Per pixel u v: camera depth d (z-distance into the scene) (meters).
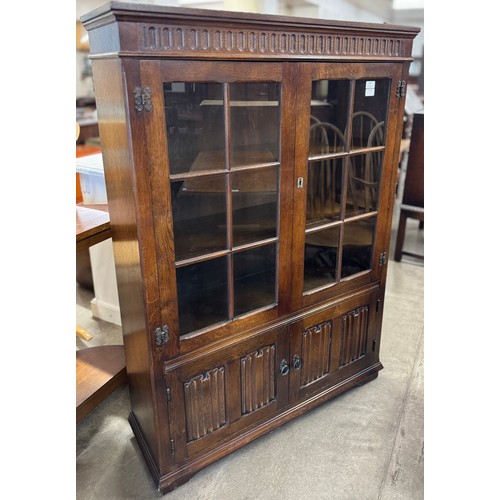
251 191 1.32
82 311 2.60
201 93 1.13
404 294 2.83
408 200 3.19
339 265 1.65
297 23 1.20
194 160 1.18
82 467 1.57
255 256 1.46
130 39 0.98
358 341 1.85
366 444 1.65
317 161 1.45
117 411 1.85
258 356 1.53
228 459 1.59
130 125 1.04
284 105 1.27
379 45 1.42
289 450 1.63
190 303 1.34
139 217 1.12
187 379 1.38
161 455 1.41
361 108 1.48
